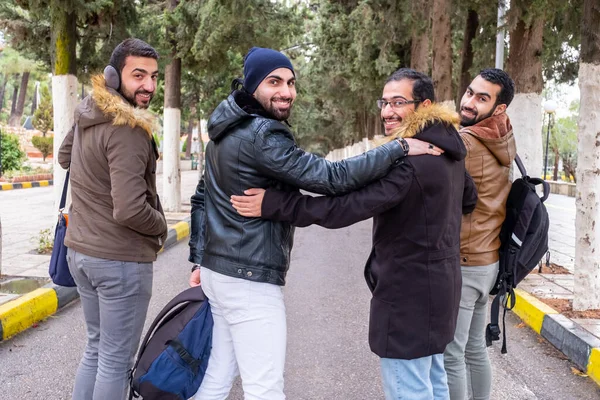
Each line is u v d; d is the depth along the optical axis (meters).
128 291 2.76
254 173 2.34
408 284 2.33
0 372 4.08
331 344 4.80
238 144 2.32
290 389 3.93
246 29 11.48
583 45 5.12
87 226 2.72
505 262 2.91
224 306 2.47
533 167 7.31
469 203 2.74
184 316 2.65
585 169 5.17
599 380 4.09
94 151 2.66
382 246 2.41
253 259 2.39
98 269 2.71
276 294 2.47
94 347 2.94
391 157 2.27
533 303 5.54
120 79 2.78
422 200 2.29
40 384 3.89
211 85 18.03
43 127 36.72
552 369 4.38
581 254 5.23
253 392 2.45
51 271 3.02
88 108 2.68
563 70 10.38
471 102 2.92
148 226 2.71
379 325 2.39
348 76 16.73
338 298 6.28
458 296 2.45
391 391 2.41
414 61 13.43
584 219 5.18
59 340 4.76
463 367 2.86
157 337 2.63
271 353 2.45
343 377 4.14
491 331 2.92
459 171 2.47
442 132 2.34
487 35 9.84
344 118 35.06
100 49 8.40
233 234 2.40
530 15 6.57
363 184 2.29
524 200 2.88
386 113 2.51
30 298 5.23
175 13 11.38
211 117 2.42
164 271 7.48
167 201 12.78
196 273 2.96
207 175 2.52
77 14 7.47
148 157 2.73
